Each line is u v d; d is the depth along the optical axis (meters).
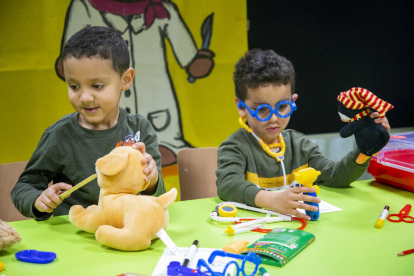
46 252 0.70
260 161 1.22
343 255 0.69
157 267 0.65
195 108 2.12
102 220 0.75
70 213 0.80
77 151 1.05
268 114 1.15
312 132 2.36
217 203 1.03
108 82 0.92
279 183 1.23
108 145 1.07
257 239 0.77
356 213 0.92
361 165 1.07
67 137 1.05
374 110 0.93
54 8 1.81
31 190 0.96
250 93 1.15
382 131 0.91
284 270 0.64
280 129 1.17
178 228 0.84
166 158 2.10
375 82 2.43
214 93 2.14
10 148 1.81
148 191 0.99
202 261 0.62
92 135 1.06
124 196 0.74
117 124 1.09
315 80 2.31
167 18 2.01
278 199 0.90
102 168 0.72
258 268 0.63
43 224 0.88
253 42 2.18
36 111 1.83
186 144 2.12
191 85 2.10
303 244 0.72
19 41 1.77
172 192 0.77
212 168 1.51
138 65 1.99
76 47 0.88
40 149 1.04
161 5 1.99
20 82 1.79
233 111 2.18
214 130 2.16
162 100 2.06
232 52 2.14
